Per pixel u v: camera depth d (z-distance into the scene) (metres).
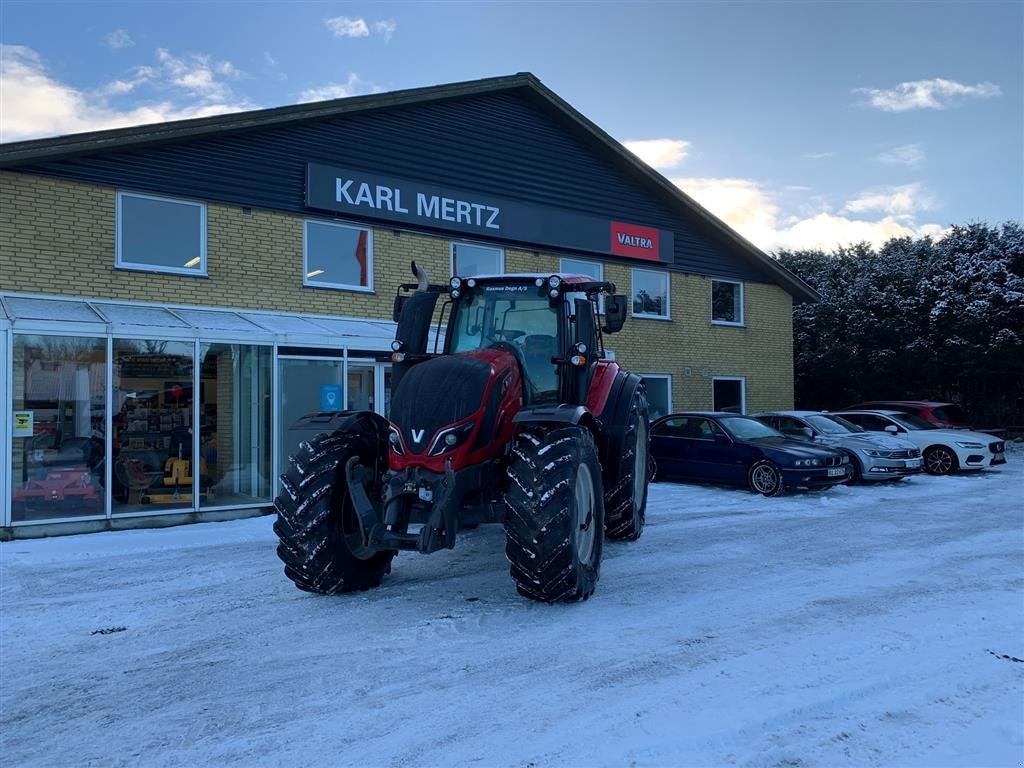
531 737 3.53
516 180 15.31
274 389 10.70
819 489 12.83
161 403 9.85
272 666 4.50
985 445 15.08
